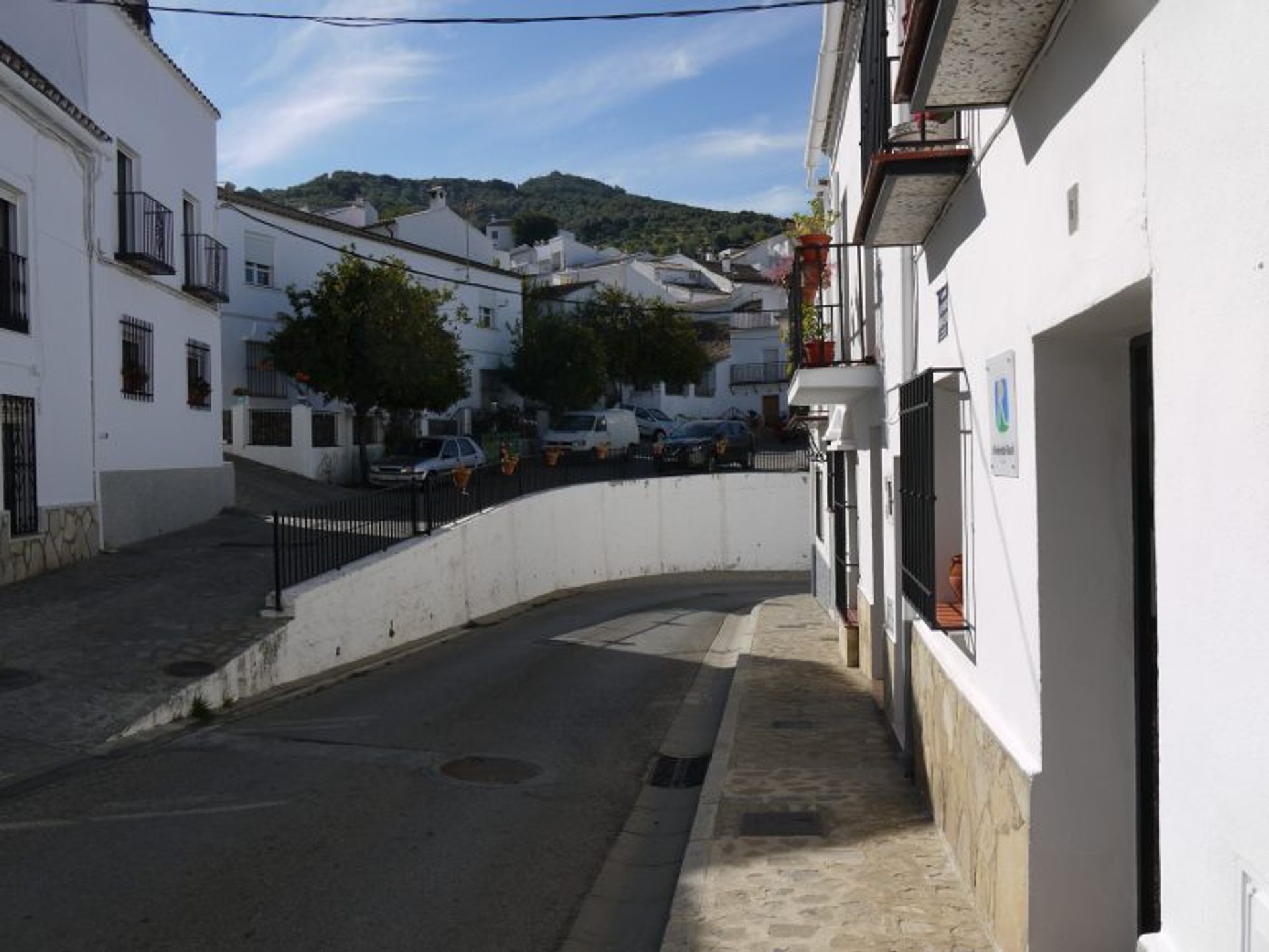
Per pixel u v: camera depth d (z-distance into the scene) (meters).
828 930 5.04
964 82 4.34
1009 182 4.55
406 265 30.16
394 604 14.71
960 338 5.62
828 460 15.29
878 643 10.74
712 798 7.34
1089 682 4.19
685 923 5.20
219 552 16.19
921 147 5.59
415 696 11.38
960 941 4.87
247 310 30.02
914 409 6.41
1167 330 2.90
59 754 8.23
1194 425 2.72
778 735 9.20
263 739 9.15
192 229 21.00
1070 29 3.70
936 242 6.27
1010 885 4.51
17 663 10.12
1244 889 2.45
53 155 14.55
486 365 39.59
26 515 13.88
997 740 4.73
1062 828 4.19
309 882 5.90
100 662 10.30
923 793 7.09
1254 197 2.37
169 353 19.00
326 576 13.29
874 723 9.56
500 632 16.77
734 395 53.97
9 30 16.23
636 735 10.02
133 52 17.78
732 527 26.95
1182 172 2.79
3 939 5.06
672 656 14.50
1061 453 4.22
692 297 60.88
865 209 6.24
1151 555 4.06
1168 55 2.87
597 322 42.72
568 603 21.09
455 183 134.12
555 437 34.34
